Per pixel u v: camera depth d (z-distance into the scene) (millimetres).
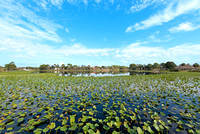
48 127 2646
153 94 6039
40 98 5156
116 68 96250
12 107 3982
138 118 3299
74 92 6535
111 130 2697
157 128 2561
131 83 10109
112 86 8578
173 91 6863
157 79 13047
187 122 3072
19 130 2484
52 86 8414
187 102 4590
